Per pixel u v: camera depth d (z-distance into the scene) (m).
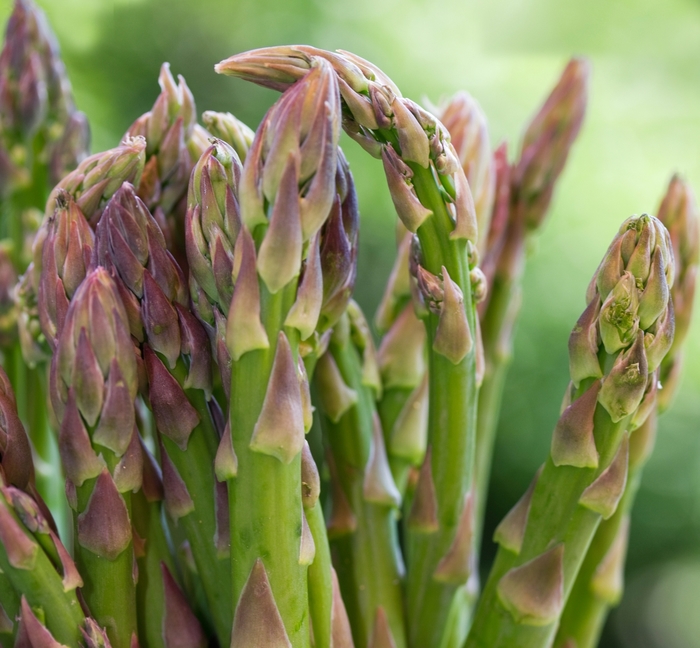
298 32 1.14
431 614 0.37
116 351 0.32
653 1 1.14
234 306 0.32
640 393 0.33
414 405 0.38
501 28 1.15
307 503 0.33
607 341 0.33
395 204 0.34
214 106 1.13
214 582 0.34
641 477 1.01
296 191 0.31
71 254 0.33
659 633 1.01
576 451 0.33
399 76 1.12
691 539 1.01
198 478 0.34
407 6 1.15
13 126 0.41
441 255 0.34
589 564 0.39
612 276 0.33
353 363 0.36
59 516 0.40
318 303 0.32
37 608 0.32
